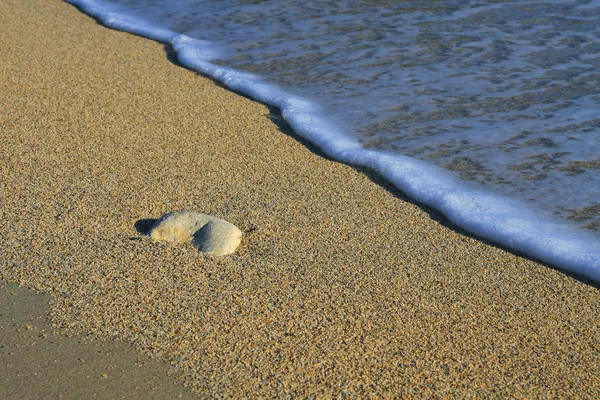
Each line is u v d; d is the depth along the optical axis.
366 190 5.16
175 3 10.94
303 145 5.93
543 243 4.45
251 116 6.48
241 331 3.48
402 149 5.84
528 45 8.23
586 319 3.72
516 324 3.65
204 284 3.85
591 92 6.86
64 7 10.70
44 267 3.97
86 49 8.39
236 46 8.66
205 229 4.28
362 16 9.66
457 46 8.29
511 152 5.75
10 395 3.05
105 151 5.52
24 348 3.34
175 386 3.13
